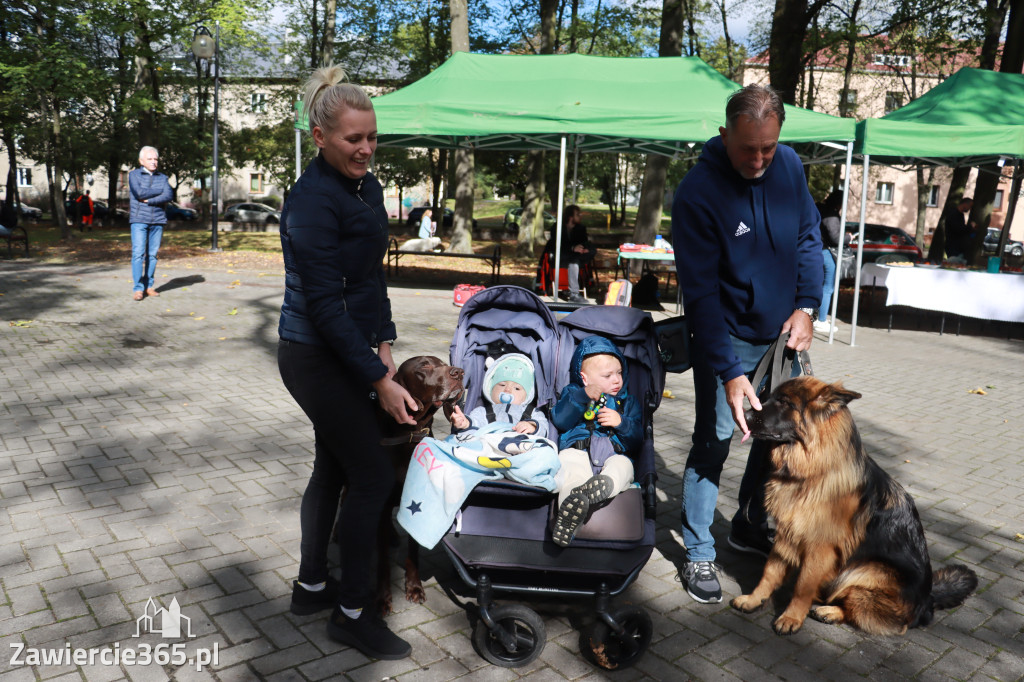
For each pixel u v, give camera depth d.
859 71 27.03
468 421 3.04
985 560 3.69
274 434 5.12
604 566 2.62
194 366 7.00
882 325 11.69
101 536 3.52
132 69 23.08
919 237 32.97
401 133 9.84
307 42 32.88
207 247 20.86
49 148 24.03
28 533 3.52
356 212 2.44
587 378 3.08
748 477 3.57
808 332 2.95
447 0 27.34
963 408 6.74
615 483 2.78
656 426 5.84
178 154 35.88
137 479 4.24
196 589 3.08
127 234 26.31
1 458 4.50
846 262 15.45
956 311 10.70
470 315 3.45
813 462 2.75
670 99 10.28
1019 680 2.68
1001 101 11.09
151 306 10.27
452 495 2.62
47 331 8.30
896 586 2.79
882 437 5.75
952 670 2.73
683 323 3.35
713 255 2.95
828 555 2.84
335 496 2.87
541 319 3.39
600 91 10.52
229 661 2.61
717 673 2.67
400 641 2.67
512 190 38.19
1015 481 4.85
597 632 2.63
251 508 3.91
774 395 2.74
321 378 2.51
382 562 2.92
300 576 2.89
